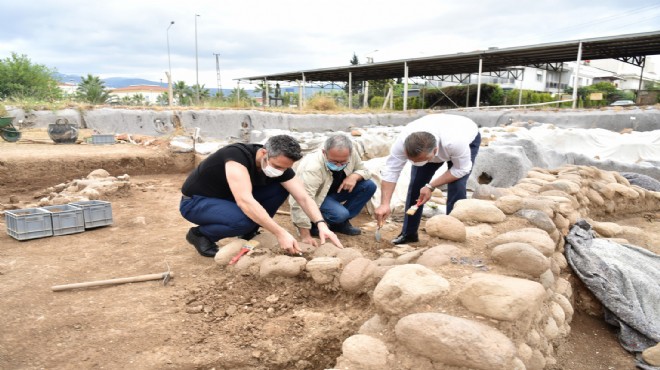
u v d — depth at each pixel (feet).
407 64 72.64
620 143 27.99
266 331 8.43
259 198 11.86
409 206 13.48
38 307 9.10
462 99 98.17
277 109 56.95
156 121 45.73
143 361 7.39
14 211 14.38
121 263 11.75
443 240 10.61
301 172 13.07
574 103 55.88
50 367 7.14
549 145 29.14
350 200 14.38
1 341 7.79
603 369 9.62
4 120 33.04
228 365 7.54
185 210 11.60
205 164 11.31
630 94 121.70
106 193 20.47
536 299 6.88
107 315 8.86
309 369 7.93
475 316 6.84
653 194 21.17
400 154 12.53
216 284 10.15
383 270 9.16
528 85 138.62
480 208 11.69
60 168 25.79
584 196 17.67
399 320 6.86
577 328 11.25
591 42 54.60
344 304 9.30
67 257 12.17
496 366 5.83
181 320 8.76
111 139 35.01
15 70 112.98
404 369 6.30
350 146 12.05
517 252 8.50
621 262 12.24
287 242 10.18
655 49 60.03
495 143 23.73
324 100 63.21
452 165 12.59
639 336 10.45
